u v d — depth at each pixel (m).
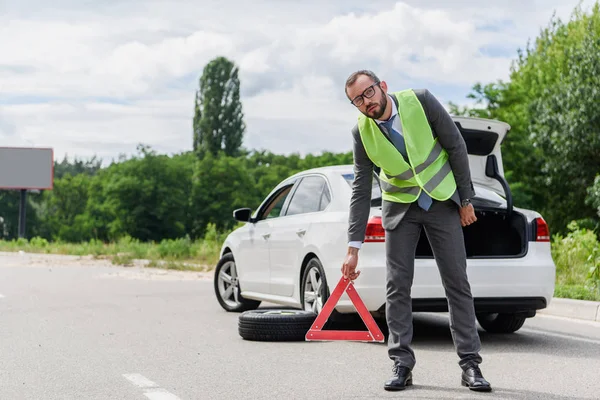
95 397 5.34
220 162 98.50
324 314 7.44
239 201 97.38
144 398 5.29
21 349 7.34
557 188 40.66
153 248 25.36
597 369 6.36
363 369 6.31
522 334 8.53
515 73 48.66
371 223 7.39
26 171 55.69
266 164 123.00
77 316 9.82
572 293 11.08
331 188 8.34
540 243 7.73
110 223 97.31
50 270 18.67
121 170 96.06
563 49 43.66
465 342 5.45
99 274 17.39
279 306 11.22
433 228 5.41
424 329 8.96
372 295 7.36
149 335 8.26
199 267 18.97
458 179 5.40
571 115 35.50
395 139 5.33
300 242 8.52
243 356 6.95
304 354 7.05
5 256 25.95
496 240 7.95
